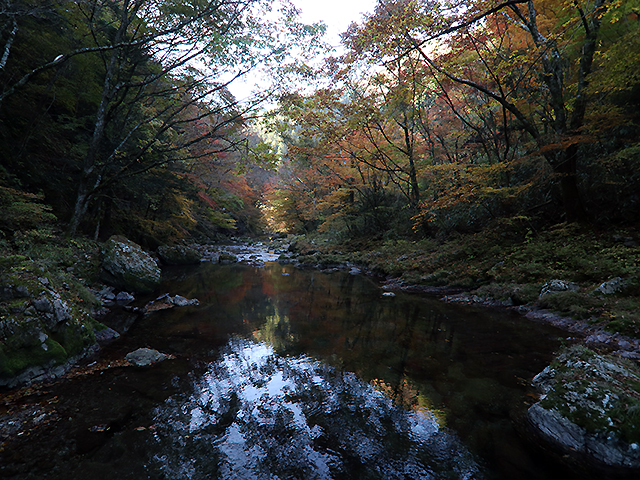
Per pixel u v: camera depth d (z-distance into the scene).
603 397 2.76
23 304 4.15
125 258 9.31
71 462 2.62
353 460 2.68
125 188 13.73
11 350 3.84
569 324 5.75
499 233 10.99
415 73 13.36
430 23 7.52
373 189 21.20
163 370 4.45
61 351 4.30
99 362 4.64
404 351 5.09
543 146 8.48
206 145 17.00
